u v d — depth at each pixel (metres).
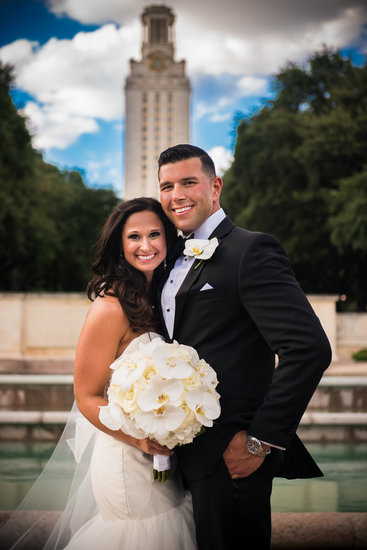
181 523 2.35
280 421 2.06
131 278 2.49
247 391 2.26
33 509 2.78
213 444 2.19
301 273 25.12
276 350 2.15
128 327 2.41
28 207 23.09
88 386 2.33
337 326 16.52
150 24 104.38
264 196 24.00
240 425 2.19
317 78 24.69
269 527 2.23
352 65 24.66
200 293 2.29
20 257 24.19
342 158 22.56
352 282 26.73
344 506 4.19
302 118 23.06
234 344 2.28
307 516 3.06
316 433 6.34
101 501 2.38
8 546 2.72
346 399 8.24
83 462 2.65
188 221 2.45
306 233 23.44
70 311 14.06
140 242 2.52
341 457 5.70
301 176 23.72
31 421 6.40
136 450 2.36
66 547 2.36
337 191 21.22
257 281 2.20
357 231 19.64
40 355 13.95
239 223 24.55
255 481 2.16
